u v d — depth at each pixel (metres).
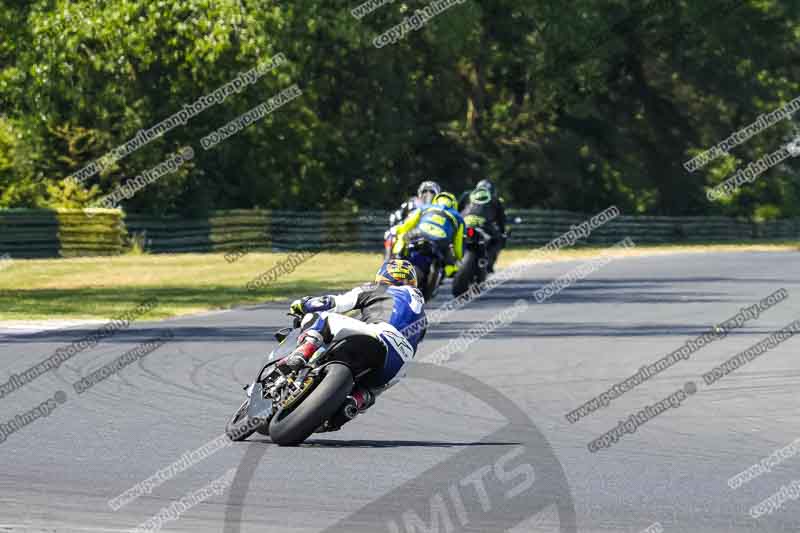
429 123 197.12
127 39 134.50
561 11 191.88
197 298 78.38
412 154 193.62
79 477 27.34
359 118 176.12
